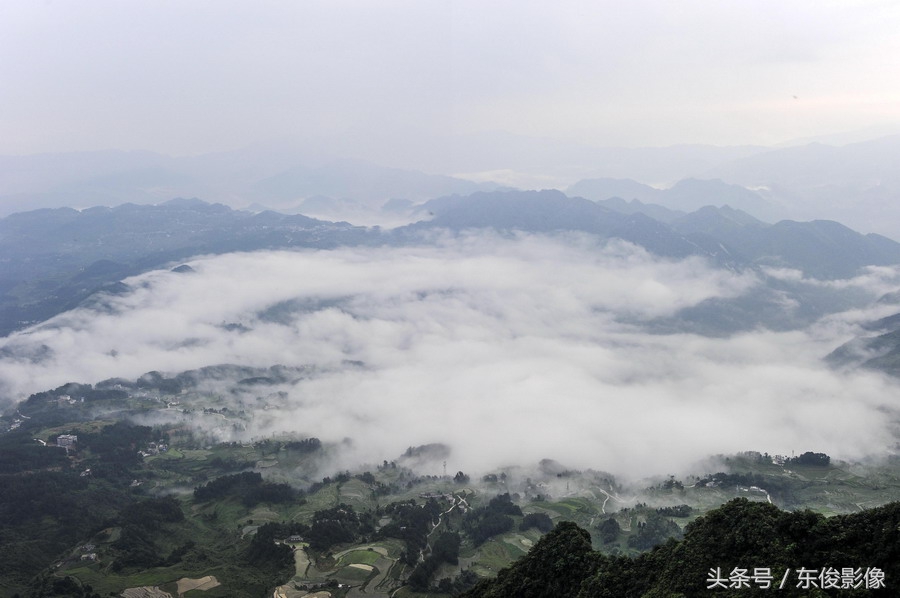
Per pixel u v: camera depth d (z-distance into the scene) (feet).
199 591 643.86
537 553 444.96
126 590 640.99
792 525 333.62
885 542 306.76
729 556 343.46
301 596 647.15
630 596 370.53
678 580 347.36
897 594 289.33
